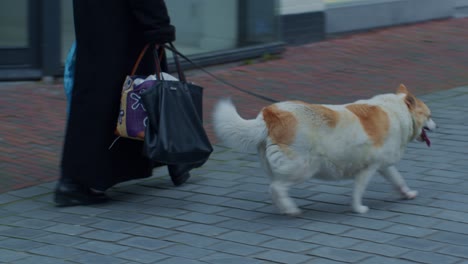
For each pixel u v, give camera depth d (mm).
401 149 8828
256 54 18078
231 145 8336
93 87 9094
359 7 21266
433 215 8523
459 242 7680
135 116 8828
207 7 17547
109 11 9047
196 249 7668
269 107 8320
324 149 8219
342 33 21000
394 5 22172
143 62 9484
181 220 8609
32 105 13977
